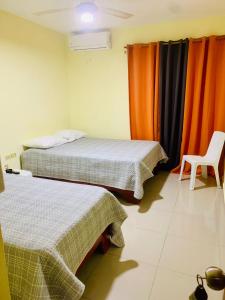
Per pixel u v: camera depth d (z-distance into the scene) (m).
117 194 3.32
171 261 2.03
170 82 3.90
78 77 4.56
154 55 3.87
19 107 3.49
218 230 2.46
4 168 3.27
